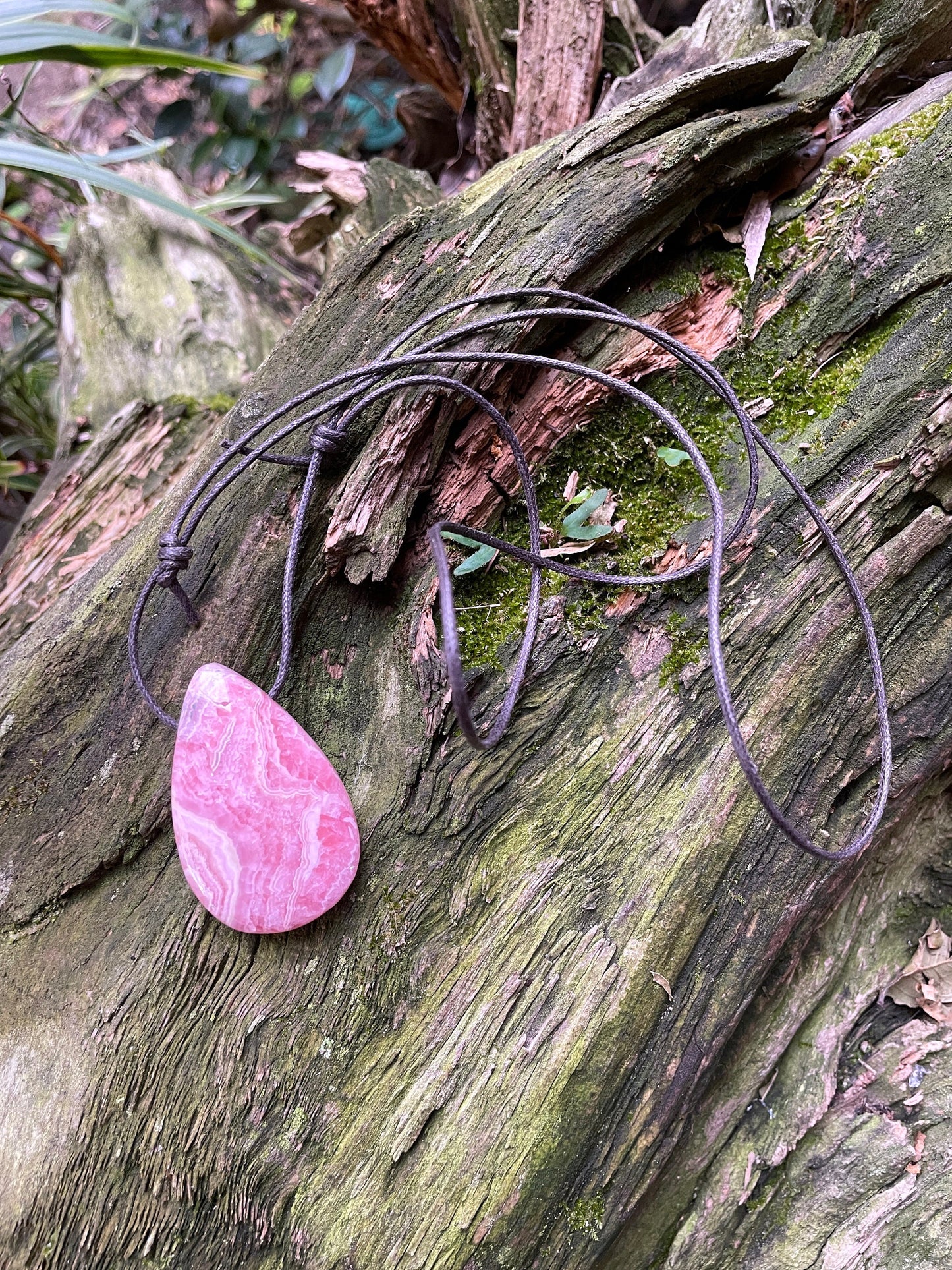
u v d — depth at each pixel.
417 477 0.17
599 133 0.17
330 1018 0.16
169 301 0.26
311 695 0.18
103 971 0.17
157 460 0.24
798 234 0.18
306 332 0.18
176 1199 0.16
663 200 0.17
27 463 0.34
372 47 0.37
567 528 0.17
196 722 0.16
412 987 0.16
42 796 0.18
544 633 0.17
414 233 0.18
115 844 0.18
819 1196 0.17
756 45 0.20
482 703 0.17
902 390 0.16
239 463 0.18
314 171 0.27
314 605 0.18
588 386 0.18
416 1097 0.16
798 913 0.17
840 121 0.18
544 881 0.16
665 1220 0.17
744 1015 0.17
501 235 0.18
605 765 0.17
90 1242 0.16
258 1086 0.16
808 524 0.17
